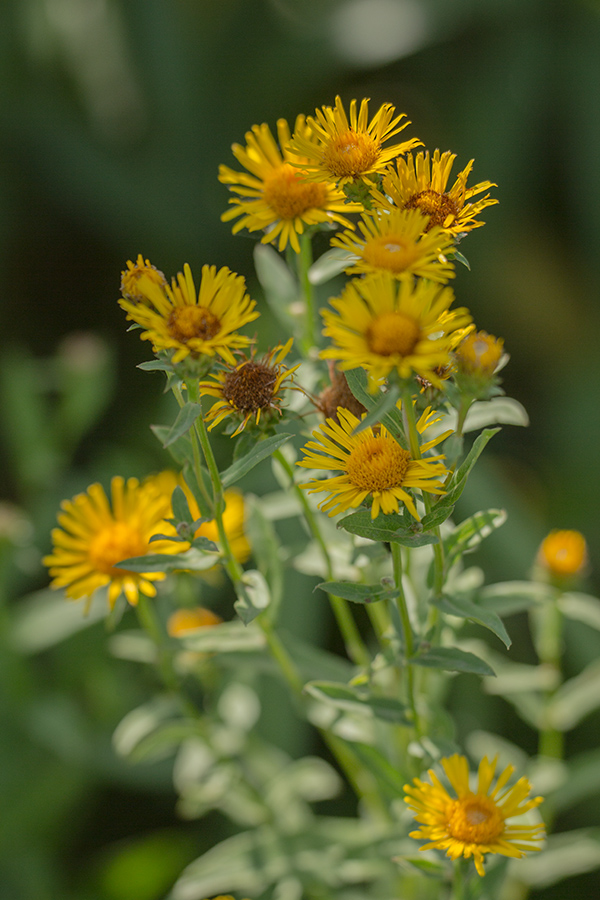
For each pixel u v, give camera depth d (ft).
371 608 2.66
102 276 5.25
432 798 2.33
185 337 2.27
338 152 2.31
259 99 5.26
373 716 2.48
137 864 3.19
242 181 2.43
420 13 5.01
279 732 3.14
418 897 2.79
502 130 4.79
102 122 5.32
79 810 3.45
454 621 2.51
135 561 2.41
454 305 4.84
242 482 3.61
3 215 5.18
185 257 5.09
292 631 3.20
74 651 3.52
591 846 2.78
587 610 2.75
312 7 5.37
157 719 2.78
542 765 2.80
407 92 5.14
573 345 4.68
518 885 2.80
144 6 5.24
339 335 2.20
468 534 2.39
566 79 4.82
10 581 3.63
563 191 4.85
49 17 5.43
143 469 4.18
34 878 3.19
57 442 3.87
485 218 4.77
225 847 2.78
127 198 5.13
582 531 4.16
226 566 2.44
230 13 5.54
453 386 2.27
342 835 2.77
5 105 5.23
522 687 2.78
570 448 4.39
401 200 2.30
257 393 2.38
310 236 2.48
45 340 5.05
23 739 3.31
